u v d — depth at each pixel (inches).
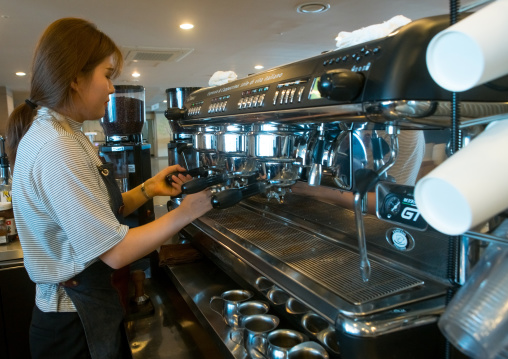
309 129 38.4
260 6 123.5
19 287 69.9
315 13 131.6
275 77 35.0
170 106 81.4
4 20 128.9
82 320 41.9
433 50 16.8
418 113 23.0
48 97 38.2
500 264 18.3
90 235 35.1
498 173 16.0
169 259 60.6
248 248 42.1
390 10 129.8
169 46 175.5
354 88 23.6
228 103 41.1
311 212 48.3
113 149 78.6
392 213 35.6
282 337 35.9
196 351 48.4
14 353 71.1
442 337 27.1
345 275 33.7
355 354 26.0
